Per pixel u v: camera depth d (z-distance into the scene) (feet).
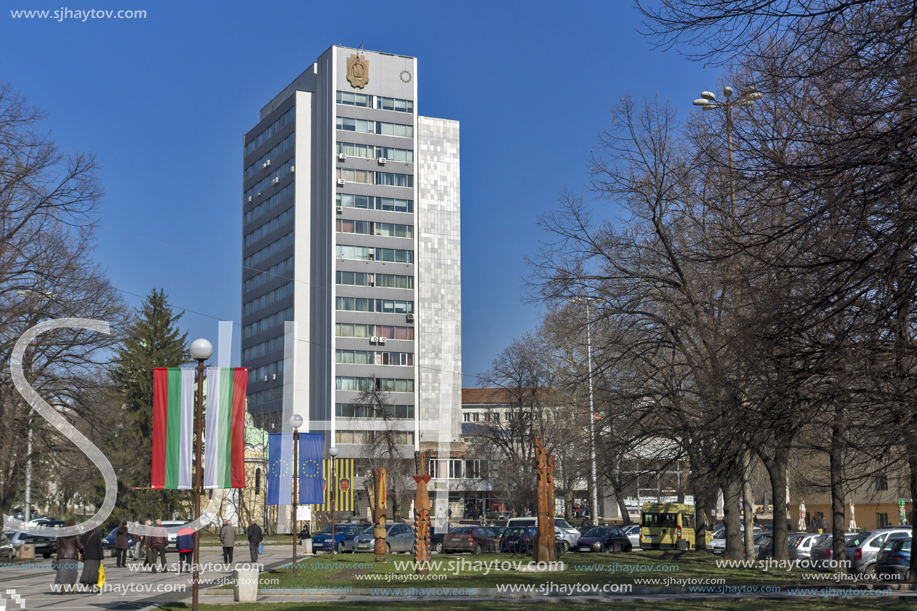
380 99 317.01
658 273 95.76
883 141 32.91
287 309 313.94
